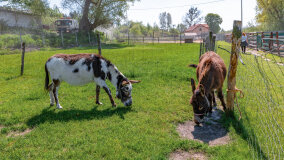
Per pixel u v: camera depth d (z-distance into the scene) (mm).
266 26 35719
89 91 6914
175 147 3572
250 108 5027
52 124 4484
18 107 5461
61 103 5852
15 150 3545
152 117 4816
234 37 4102
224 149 3461
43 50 23828
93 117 4828
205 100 3871
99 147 3557
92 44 32594
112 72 5531
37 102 5949
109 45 32312
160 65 11008
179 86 7199
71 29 37906
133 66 10836
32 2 32875
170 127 4340
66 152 3426
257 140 3643
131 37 49938
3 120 4754
